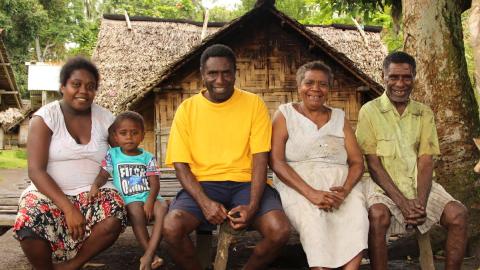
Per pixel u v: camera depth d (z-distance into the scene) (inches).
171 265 173.5
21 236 118.0
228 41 348.5
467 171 177.8
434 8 181.6
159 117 354.6
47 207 123.0
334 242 123.5
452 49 182.2
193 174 133.0
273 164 133.6
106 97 379.6
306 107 136.6
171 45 436.1
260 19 344.5
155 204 135.4
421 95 183.9
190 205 126.5
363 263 170.6
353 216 124.4
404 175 136.7
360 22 501.4
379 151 138.5
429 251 135.8
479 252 168.4
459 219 128.0
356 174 131.4
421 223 128.0
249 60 355.9
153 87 339.6
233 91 135.1
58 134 128.1
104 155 135.1
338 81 352.5
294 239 182.4
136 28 449.7
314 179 130.0
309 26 455.5
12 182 460.1
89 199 127.3
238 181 132.2
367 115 141.3
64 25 1131.9
